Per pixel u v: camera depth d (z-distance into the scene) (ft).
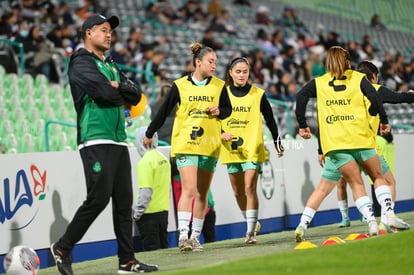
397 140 109.70
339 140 62.69
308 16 233.55
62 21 160.66
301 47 197.77
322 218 97.60
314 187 99.35
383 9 237.04
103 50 52.90
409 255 49.67
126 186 52.49
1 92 123.75
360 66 76.43
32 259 54.75
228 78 71.97
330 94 63.05
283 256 51.34
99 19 52.49
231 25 207.21
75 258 69.51
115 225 52.75
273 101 128.77
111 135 51.49
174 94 65.26
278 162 94.07
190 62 152.56
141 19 185.68
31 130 115.24
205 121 65.41
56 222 68.54
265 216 91.25
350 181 63.77
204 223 79.61
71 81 51.42
